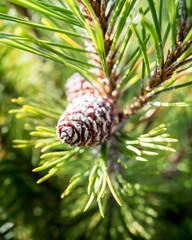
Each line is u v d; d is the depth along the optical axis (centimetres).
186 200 21
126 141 12
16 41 10
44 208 20
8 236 19
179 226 21
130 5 11
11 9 17
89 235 19
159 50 10
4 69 19
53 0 15
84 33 12
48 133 12
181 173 22
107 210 18
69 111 11
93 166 13
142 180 19
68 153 12
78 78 14
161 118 19
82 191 18
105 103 12
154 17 9
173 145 18
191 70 11
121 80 13
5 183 18
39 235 20
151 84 11
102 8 11
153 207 20
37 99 19
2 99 19
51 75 25
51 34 19
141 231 17
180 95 18
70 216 19
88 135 11
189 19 9
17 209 19
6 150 18
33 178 20
